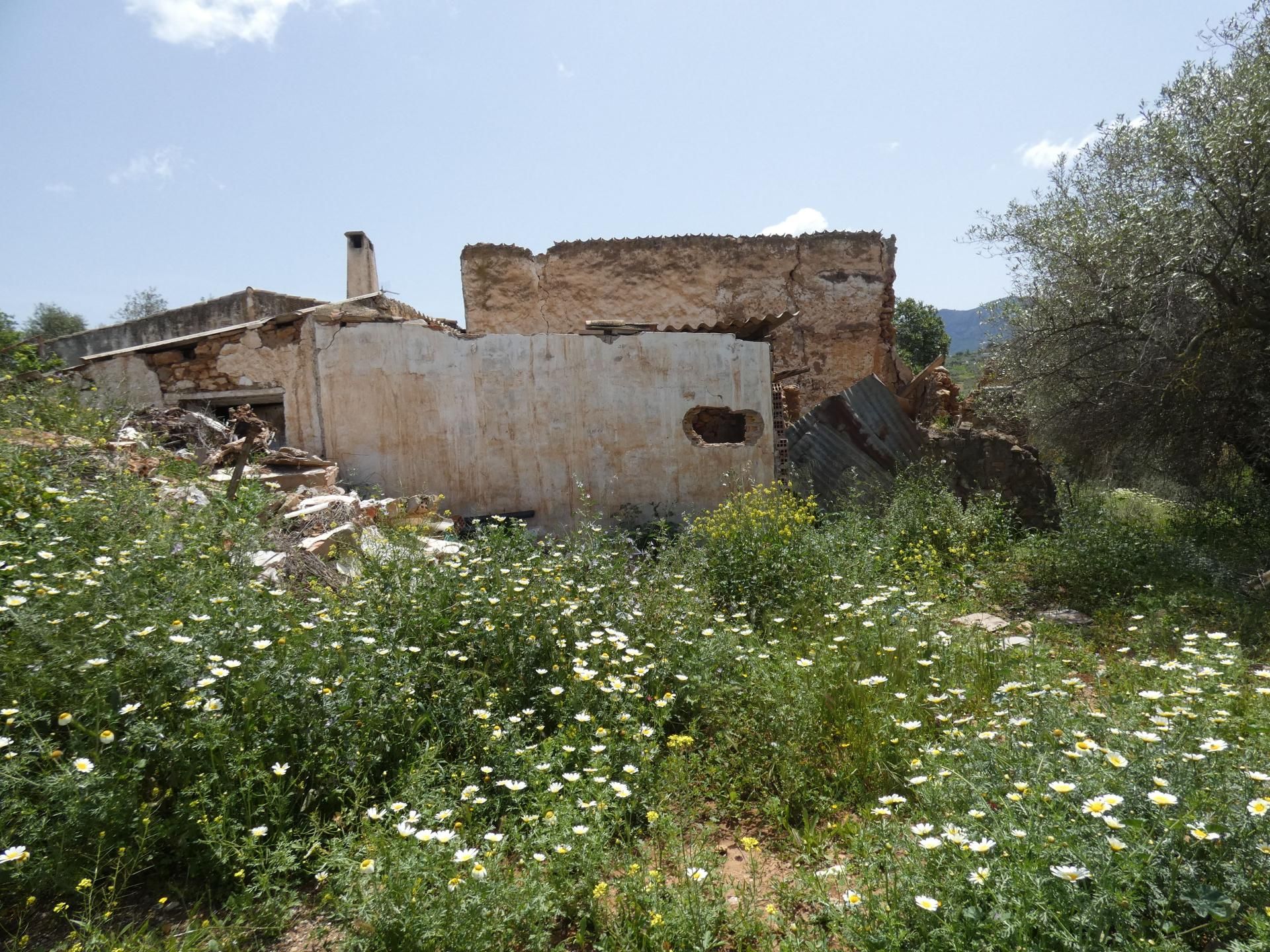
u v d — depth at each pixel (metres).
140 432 8.02
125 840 2.83
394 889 2.42
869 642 4.92
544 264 15.58
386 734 3.45
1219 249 8.51
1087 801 2.49
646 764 3.47
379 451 9.70
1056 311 10.41
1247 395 9.09
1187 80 9.13
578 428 10.11
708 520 8.83
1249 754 2.80
